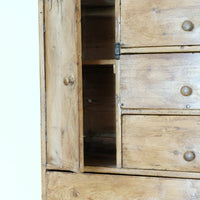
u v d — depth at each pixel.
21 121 1.73
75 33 1.01
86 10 1.51
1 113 1.75
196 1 1.07
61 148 1.15
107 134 1.54
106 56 1.51
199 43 1.08
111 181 1.19
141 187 1.17
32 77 1.70
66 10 1.06
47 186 1.26
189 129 1.11
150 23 1.11
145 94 1.14
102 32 1.51
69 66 1.06
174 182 1.13
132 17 1.12
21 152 1.75
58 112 1.16
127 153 1.17
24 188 1.77
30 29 1.67
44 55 1.21
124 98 1.15
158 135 1.14
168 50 1.10
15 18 1.67
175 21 1.09
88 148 1.54
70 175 1.23
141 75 1.13
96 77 1.53
